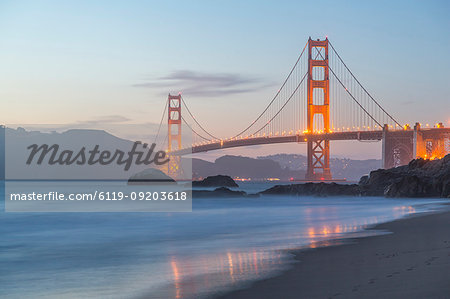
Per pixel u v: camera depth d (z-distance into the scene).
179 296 7.62
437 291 6.96
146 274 9.54
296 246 12.74
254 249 12.47
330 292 7.29
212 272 9.44
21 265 10.85
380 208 29.47
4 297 7.90
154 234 16.86
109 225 20.53
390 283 7.61
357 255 10.74
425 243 12.27
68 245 14.21
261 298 7.20
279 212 27.47
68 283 8.88
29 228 19.45
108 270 10.07
